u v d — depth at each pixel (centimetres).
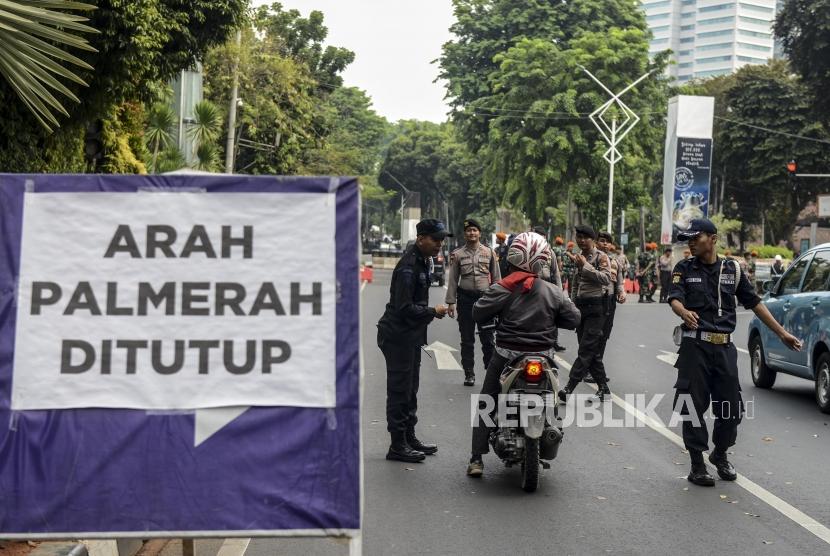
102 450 435
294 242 441
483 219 9200
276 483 438
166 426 436
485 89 5750
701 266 825
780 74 6494
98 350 436
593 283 1198
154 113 2467
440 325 2227
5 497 433
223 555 612
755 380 1412
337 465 439
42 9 776
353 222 442
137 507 436
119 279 438
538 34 5741
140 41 1319
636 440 984
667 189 4394
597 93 4894
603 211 4859
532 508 726
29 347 435
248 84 4178
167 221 439
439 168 10275
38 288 436
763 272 4188
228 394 438
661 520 700
